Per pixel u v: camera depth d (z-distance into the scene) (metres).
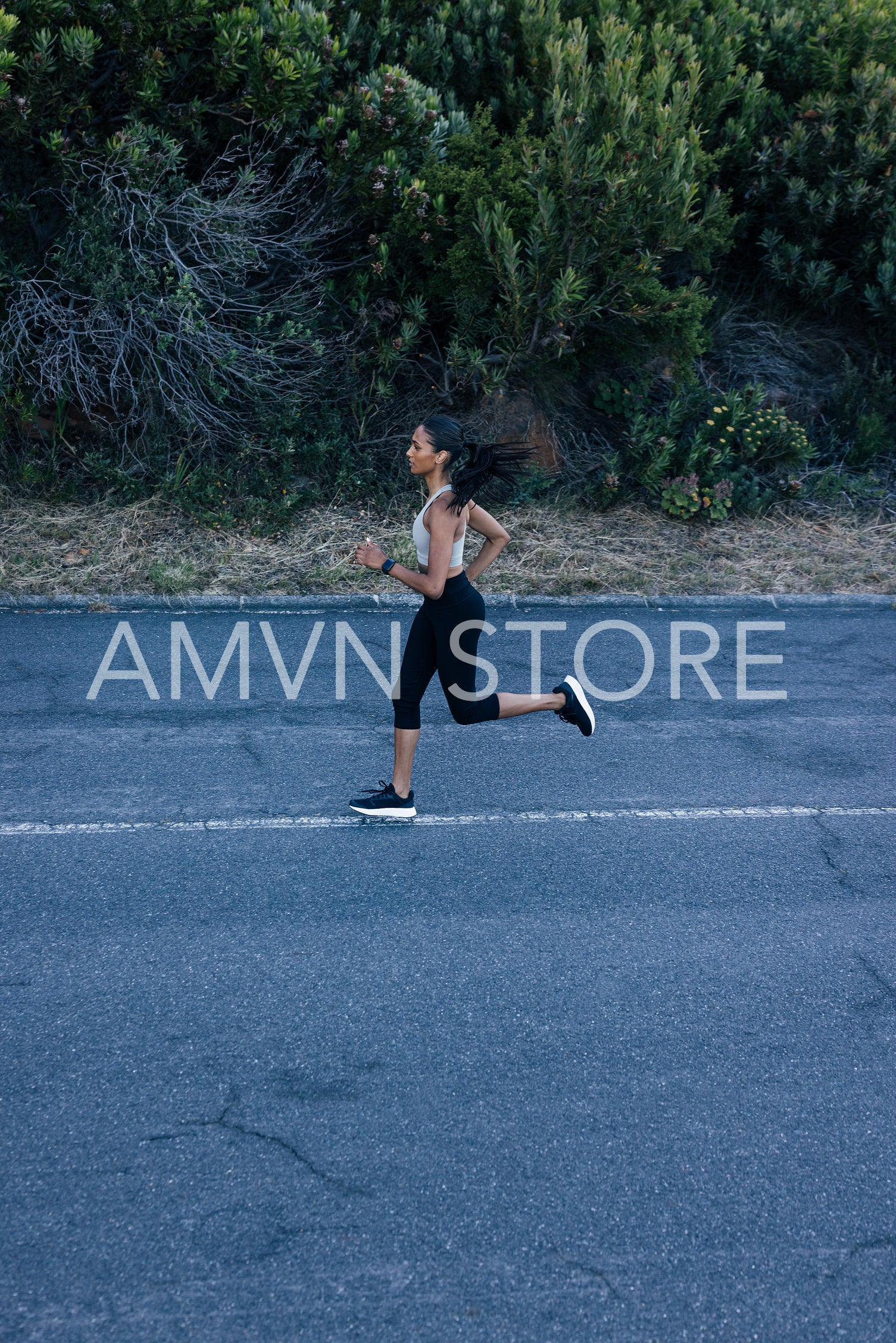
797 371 11.32
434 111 8.84
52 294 8.86
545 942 3.84
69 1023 3.30
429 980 3.58
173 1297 2.38
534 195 8.90
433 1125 2.93
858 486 10.48
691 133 9.17
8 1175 2.70
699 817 4.94
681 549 9.35
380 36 9.57
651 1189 2.75
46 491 9.05
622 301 9.20
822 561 9.32
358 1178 2.74
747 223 10.86
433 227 9.15
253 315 9.35
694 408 10.38
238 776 5.18
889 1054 3.32
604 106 8.86
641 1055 3.26
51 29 8.03
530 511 9.62
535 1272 2.49
